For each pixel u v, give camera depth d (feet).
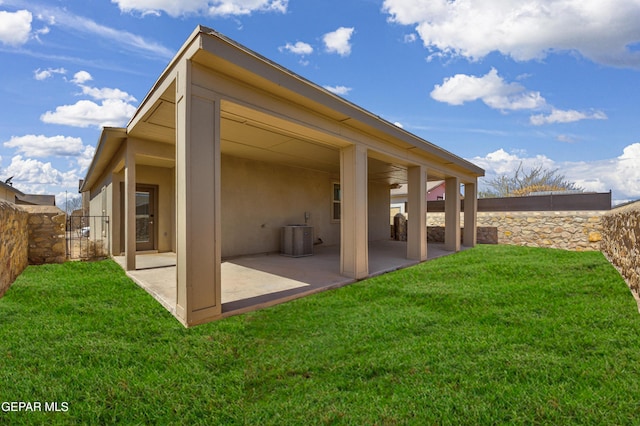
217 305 11.00
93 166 27.76
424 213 24.76
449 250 30.17
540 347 8.98
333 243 34.22
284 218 28.76
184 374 7.57
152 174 26.81
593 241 31.45
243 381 7.43
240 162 25.18
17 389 6.82
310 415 6.24
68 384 7.09
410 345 9.26
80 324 10.36
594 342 9.04
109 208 26.03
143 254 25.73
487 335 9.91
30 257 20.53
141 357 8.32
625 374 7.39
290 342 9.48
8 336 9.29
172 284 15.11
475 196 34.53
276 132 17.56
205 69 10.69
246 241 25.52
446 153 26.09
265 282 16.02
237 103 11.60
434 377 7.53
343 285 16.26
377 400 6.70
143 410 6.33
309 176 31.45
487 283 16.63
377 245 35.70
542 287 15.31
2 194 47.24
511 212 37.01
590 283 15.55
